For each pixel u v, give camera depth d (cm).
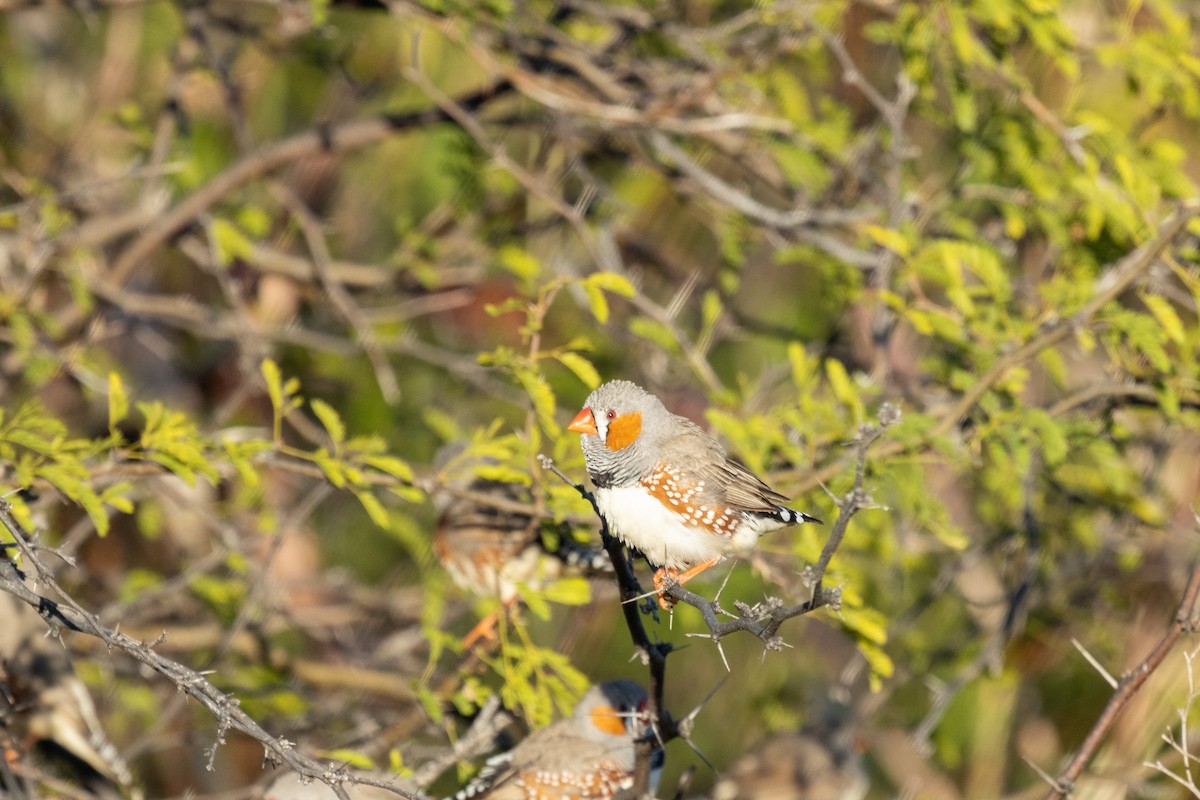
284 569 1519
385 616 1430
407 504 1422
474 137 1177
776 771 1323
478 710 1034
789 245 1238
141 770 1438
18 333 1099
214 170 1547
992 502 1268
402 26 1483
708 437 824
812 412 995
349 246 1666
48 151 1480
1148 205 961
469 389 1538
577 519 926
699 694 1462
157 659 643
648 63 1262
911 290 1141
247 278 1477
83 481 794
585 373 858
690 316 1523
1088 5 1270
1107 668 1311
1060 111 1230
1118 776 1052
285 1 1180
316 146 1263
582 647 1378
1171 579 1232
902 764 1428
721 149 1283
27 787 838
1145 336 938
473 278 1376
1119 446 1082
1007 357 948
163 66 1567
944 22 1102
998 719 1373
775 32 1177
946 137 1320
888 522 1091
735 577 1450
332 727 1214
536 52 1216
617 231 1450
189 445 824
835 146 1180
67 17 1585
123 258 1255
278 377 875
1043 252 1289
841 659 1527
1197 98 1073
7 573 659
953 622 1395
